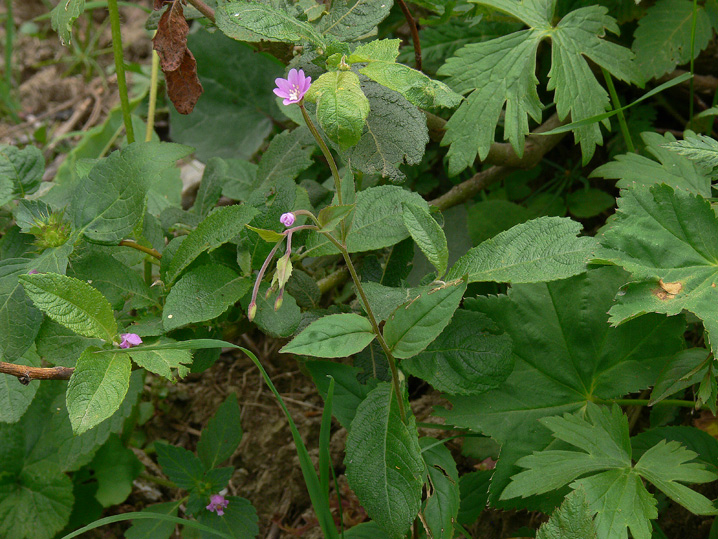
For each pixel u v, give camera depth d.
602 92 0.61
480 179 0.69
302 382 0.72
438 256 0.53
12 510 0.63
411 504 0.51
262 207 0.55
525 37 0.62
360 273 0.60
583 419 0.53
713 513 0.49
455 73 0.62
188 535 0.62
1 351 0.53
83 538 0.66
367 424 0.53
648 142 0.61
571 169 0.72
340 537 0.56
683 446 0.53
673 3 0.67
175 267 0.55
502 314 0.57
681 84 0.70
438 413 0.56
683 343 0.55
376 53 0.51
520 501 0.55
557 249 0.53
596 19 0.62
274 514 0.67
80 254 0.56
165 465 0.62
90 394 0.50
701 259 0.52
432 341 0.53
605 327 0.56
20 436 0.64
